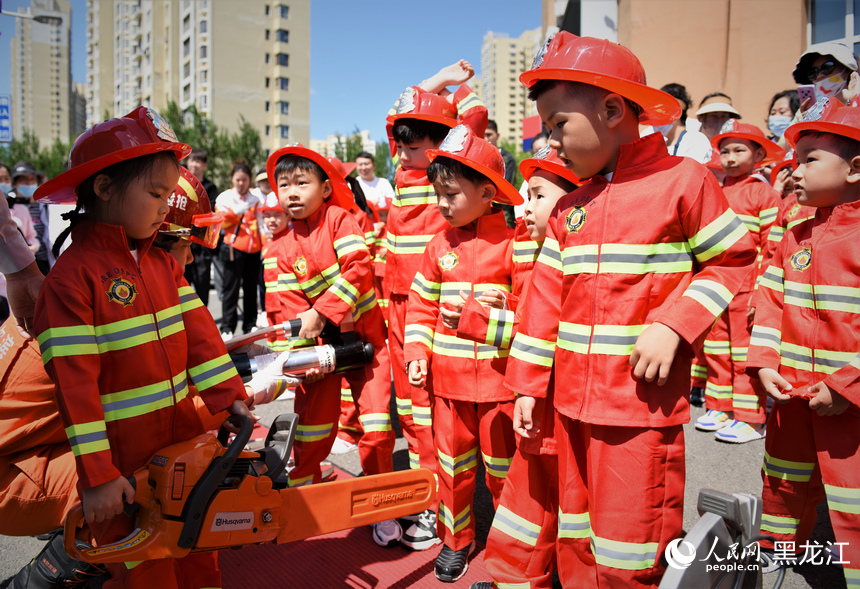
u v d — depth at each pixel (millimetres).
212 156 40312
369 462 3152
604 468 1855
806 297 2420
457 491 2633
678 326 1726
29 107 101625
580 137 1855
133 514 1875
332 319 2971
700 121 6238
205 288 8203
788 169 4535
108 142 1780
